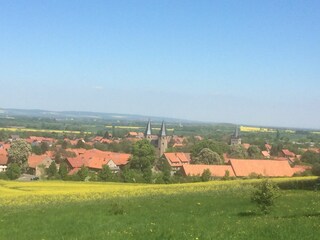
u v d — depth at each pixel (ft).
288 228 55.42
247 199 117.91
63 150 520.01
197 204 110.22
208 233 55.67
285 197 117.60
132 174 298.15
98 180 298.15
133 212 98.99
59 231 77.20
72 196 161.58
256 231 54.85
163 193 159.63
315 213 79.15
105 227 78.48
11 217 101.04
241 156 491.72
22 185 221.87
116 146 618.44
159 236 55.72
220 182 204.85
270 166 335.88
